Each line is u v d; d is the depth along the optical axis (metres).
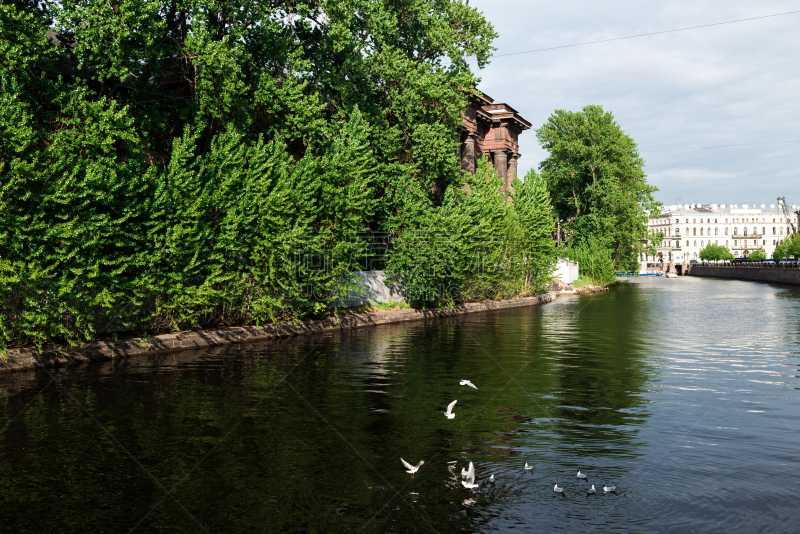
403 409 10.87
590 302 47.06
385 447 8.56
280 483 7.13
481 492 6.84
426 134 32.09
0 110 14.88
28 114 16.41
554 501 6.57
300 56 26.97
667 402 11.58
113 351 17.17
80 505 6.50
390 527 5.91
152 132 23.06
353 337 22.92
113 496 6.75
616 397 12.02
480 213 37.62
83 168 16.62
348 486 7.03
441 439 8.96
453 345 20.33
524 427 9.66
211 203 20.17
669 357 17.62
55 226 15.66
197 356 17.45
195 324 20.42
